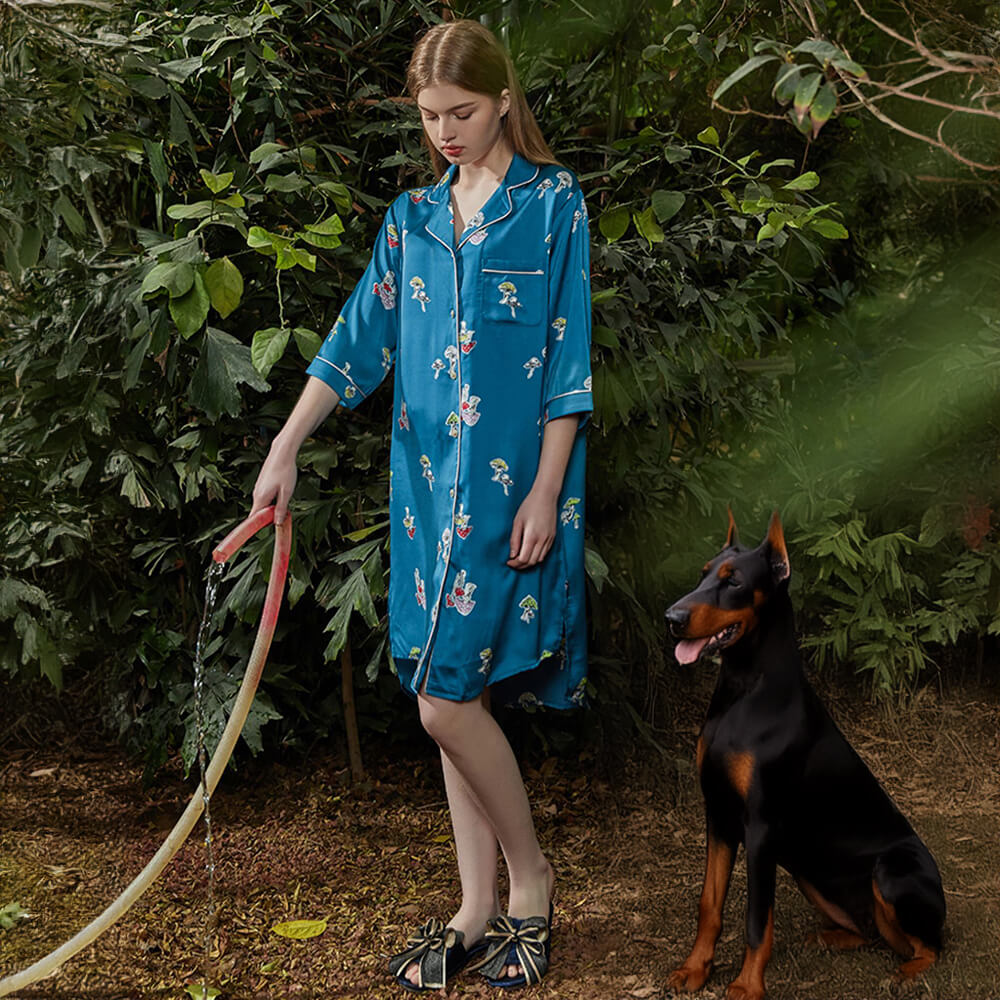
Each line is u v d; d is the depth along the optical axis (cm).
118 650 322
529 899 236
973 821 298
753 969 211
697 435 335
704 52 279
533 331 214
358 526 293
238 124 280
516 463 214
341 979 232
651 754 333
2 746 349
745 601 214
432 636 214
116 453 287
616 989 225
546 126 304
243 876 275
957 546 363
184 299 231
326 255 277
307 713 320
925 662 368
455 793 235
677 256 278
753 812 214
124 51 256
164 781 327
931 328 385
